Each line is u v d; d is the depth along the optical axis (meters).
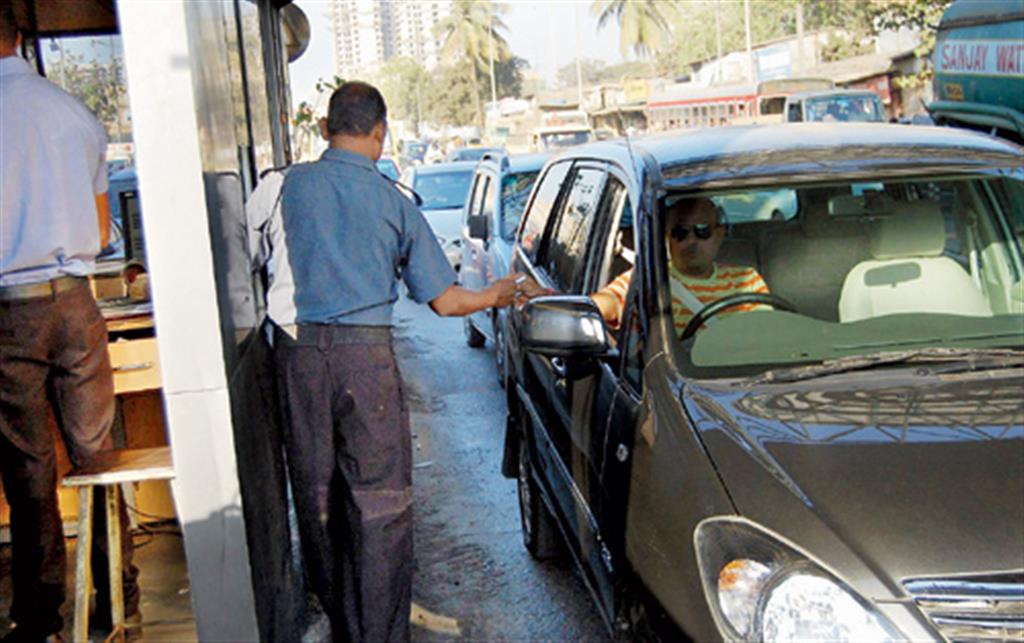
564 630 4.58
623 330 3.68
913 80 37.16
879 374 3.28
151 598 4.40
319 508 3.90
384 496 3.88
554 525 5.12
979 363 3.30
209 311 3.07
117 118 5.78
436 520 5.93
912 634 2.44
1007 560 2.51
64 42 5.65
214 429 3.12
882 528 2.60
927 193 3.84
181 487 3.13
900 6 36.91
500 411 8.20
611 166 4.47
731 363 3.40
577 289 4.55
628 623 3.34
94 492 4.05
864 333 3.53
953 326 3.58
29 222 3.58
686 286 3.63
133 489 4.95
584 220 4.70
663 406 3.26
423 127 98.44
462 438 7.52
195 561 3.17
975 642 2.44
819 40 48.41
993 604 2.47
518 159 9.86
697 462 2.96
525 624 4.65
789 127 4.41
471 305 4.07
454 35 90.12
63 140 3.65
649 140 4.45
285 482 4.40
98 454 3.82
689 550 2.84
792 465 2.84
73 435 3.80
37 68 5.61
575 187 5.08
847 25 47.41
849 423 2.99
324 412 3.83
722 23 68.19
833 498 2.70
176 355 3.08
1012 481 2.70
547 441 4.62
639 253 3.68
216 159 3.30
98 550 4.07
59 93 3.70
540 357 4.75
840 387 3.21
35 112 3.61
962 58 10.56
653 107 35.44
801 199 3.81
